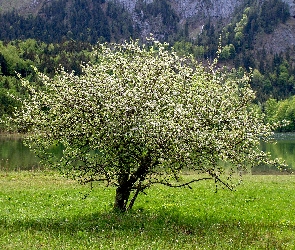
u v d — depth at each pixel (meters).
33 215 19.47
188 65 19.25
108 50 19.03
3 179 36.56
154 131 15.99
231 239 14.45
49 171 43.88
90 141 17.44
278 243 14.52
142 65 18.02
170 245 13.27
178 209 22.36
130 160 17.25
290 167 61.72
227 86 18.50
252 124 17.83
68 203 24.20
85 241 13.43
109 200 25.41
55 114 17.83
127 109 16.16
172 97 17.80
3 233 14.46
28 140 19.00
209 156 16.97
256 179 41.69
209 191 30.47
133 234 14.68
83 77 17.86
